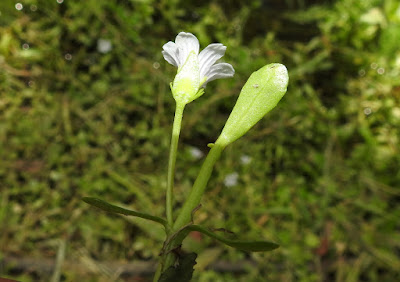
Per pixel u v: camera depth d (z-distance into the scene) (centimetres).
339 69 26
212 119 24
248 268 21
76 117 23
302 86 26
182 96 6
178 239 6
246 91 6
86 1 22
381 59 26
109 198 22
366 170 25
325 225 23
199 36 24
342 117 26
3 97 22
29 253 21
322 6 27
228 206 23
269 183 24
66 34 23
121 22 23
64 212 21
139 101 23
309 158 24
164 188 22
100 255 21
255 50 25
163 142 23
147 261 21
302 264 21
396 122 25
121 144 23
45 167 22
